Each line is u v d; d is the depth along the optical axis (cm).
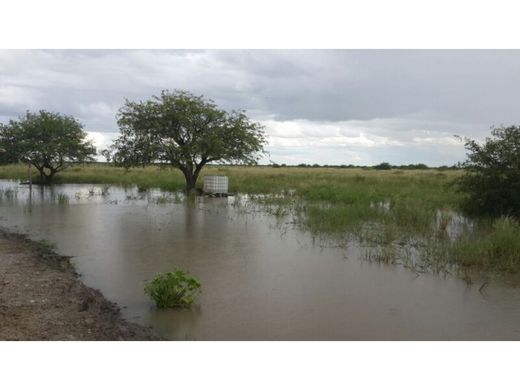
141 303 746
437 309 722
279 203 2061
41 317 622
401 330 638
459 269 948
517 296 786
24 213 1788
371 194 2161
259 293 797
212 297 775
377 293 800
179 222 1580
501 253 1002
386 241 1211
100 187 3175
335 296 783
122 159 2738
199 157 2733
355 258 1053
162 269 953
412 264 989
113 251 1118
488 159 1589
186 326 648
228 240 1261
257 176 3888
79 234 1341
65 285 783
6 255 1002
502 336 618
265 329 638
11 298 696
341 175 4250
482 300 766
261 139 2836
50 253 1069
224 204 2138
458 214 1669
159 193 2703
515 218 1482
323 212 1669
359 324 659
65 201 2178
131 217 1700
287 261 1024
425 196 2042
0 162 3228
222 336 612
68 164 3544
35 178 3684
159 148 2642
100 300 727
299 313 702
